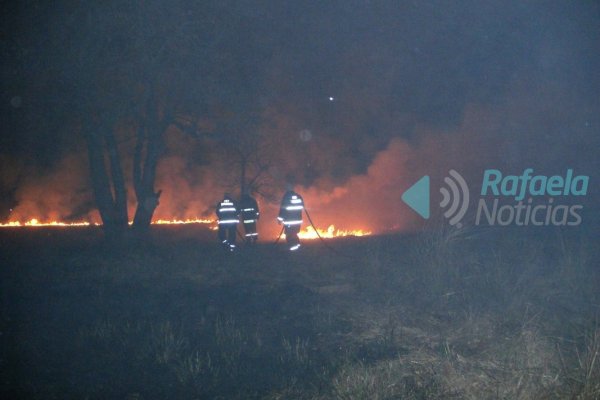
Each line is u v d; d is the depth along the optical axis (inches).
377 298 434.3
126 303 453.1
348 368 291.4
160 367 317.7
